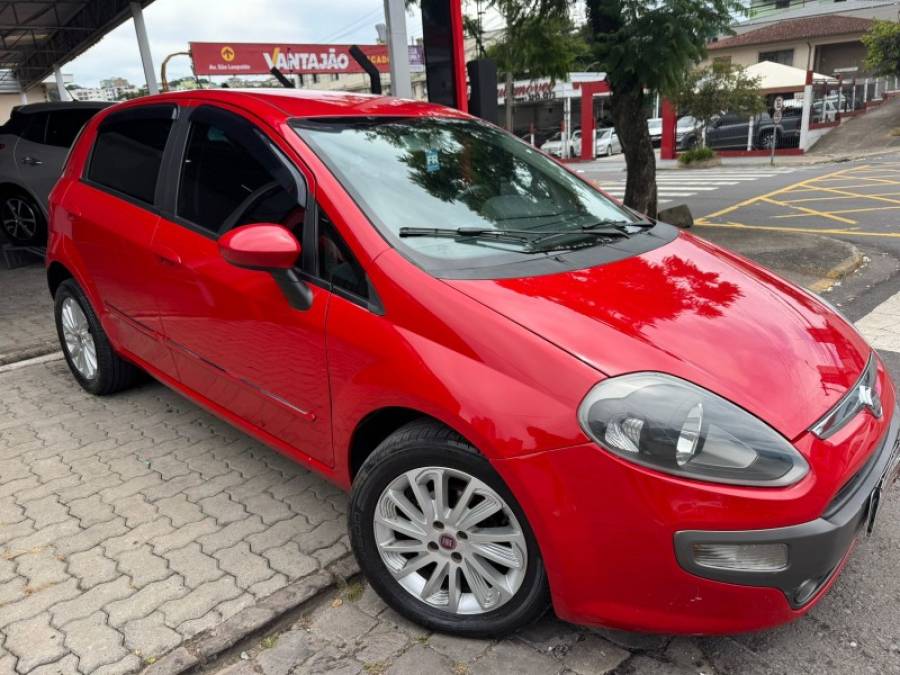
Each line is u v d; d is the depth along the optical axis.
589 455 1.83
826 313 2.57
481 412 1.94
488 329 2.01
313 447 2.57
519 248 2.49
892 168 18.27
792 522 1.78
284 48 27.33
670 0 8.10
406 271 2.21
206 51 25.86
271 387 2.66
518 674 2.10
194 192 3.02
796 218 10.94
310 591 2.44
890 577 2.52
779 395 1.96
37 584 2.53
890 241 8.58
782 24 41.06
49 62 18.02
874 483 2.02
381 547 2.27
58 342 5.27
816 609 2.37
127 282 3.36
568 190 3.15
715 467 1.79
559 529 1.88
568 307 2.11
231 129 2.91
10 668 2.13
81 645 2.22
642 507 1.80
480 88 5.76
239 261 2.29
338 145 2.70
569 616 1.99
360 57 4.50
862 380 2.22
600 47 8.62
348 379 2.28
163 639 2.23
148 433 3.75
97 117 3.88
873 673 2.10
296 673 2.13
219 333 2.84
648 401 1.84
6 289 7.19
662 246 2.80
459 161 2.94
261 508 3.02
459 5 5.79
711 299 2.35
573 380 1.88
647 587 1.86
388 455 2.17
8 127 8.11
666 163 26.72
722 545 1.79
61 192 3.89
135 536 2.82
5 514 2.99
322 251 2.44
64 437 3.72
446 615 2.22
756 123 26.95
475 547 2.11
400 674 2.11
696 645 2.21
